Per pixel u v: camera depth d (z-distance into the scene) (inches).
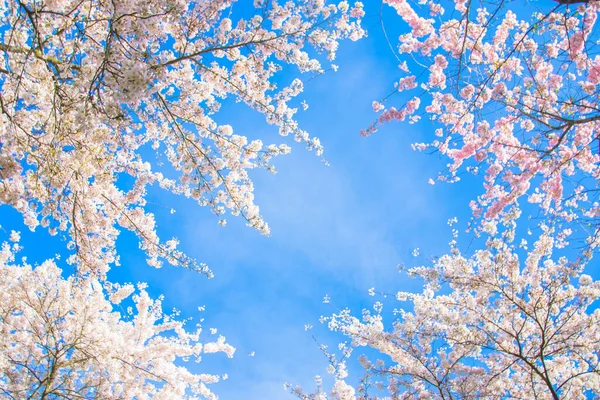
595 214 291.9
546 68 287.6
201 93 300.5
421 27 306.7
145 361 365.4
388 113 324.8
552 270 327.6
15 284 337.1
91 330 347.3
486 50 295.7
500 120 311.4
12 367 328.5
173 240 285.4
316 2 261.3
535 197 333.4
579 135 285.9
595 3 202.8
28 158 233.5
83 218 267.6
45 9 223.1
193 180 293.1
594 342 308.3
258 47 278.5
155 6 211.2
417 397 341.7
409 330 340.5
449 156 331.3
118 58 209.2
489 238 325.7
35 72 223.1
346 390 367.9
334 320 382.6
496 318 338.6
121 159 298.5
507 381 330.6
